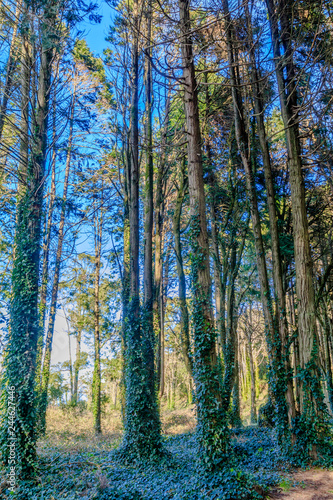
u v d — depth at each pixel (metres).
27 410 9.84
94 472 9.64
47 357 20.58
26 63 12.20
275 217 14.15
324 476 9.32
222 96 18.64
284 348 12.46
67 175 25.27
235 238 19.50
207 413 8.83
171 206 28.59
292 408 11.44
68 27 12.49
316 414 10.81
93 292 26.25
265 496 7.82
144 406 12.26
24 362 10.03
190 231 10.12
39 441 16.59
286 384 11.87
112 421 25.45
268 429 16.06
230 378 16.58
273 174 19.55
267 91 15.30
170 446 15.55
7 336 10.45
